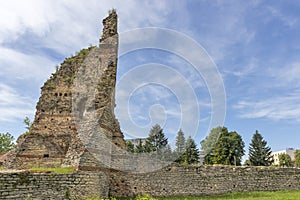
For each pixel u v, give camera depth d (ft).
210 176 66.85
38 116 60.85
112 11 70.54
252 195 62.54
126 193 58.49
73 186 44.06
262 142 200.54
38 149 56.49
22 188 38.73
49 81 64.64
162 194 62.18
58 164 55.42
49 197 41.09
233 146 142.72
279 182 70.85
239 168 69.36
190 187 64.69
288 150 305.32
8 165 53.98
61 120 60.85
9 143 131.85
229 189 67.21
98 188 48.32
